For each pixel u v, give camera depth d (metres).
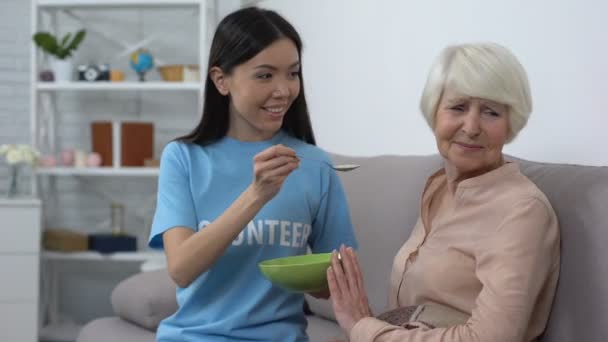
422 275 1.54
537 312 1.50
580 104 1.96
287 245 1.67
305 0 3.95
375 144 3.22
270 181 1.49
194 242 1.54
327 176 1.78
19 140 4.76
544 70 2.12
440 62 1.53
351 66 3.44
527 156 2.20
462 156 1.52
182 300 1.70
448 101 1.51
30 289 4.10
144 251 4.55
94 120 4.82
